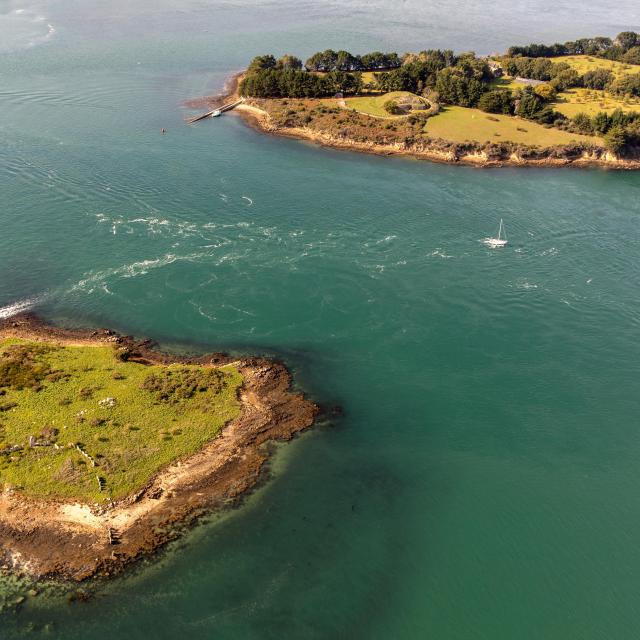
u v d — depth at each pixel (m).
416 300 110.88
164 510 70.69
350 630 61.66
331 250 125.19
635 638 62.00
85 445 76.31
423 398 90.12
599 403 89.50
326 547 69.06
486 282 117.00
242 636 60.16
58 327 101.31
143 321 103.44
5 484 71.06
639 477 78.62
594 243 132.00
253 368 93.69
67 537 66.88
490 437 84.00
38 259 118.75
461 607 64.31
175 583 64.19
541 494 76.38
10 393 83.62
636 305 111.31
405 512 73.62
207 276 115.12
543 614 64.06
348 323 104.56
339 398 89.56
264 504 73.19
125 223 132.00
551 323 106.06
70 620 60.41
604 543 70.94
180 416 82.31
